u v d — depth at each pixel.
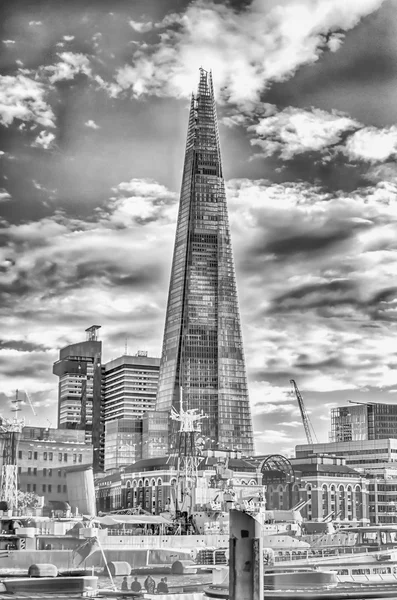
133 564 174.88
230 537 68.62
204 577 158.62
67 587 103.00
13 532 171.75
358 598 99.06
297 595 94.94
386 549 199.50
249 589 67.25
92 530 166.62
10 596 98.56
